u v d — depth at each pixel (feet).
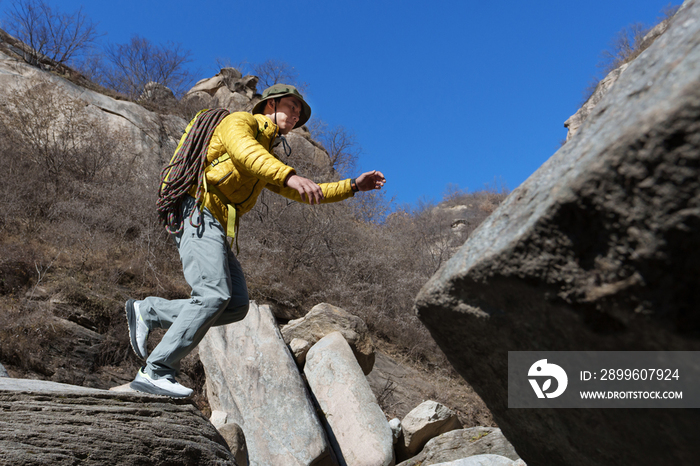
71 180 29.73
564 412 4.12
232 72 58.29
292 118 9.38
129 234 27.17
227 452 7.34
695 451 3.35
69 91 40.22
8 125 31.37
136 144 40.34
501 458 9.64
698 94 2.54
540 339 3.70
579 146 3.44
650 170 2.72
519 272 3.36
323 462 13.75
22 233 23.99
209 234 7.69
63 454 5.27
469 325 4.16
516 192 4.06
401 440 16.92
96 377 18.49
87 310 20.24
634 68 3.58
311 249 31.78
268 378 15.20
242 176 7.76
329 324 19.53
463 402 25.36
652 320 2.89
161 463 6.14
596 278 3.07
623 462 4.03
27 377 16.79
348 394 16.02
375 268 32.99
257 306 17.47
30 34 45.65
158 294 23.53
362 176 8.54
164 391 7.19
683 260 2.70
